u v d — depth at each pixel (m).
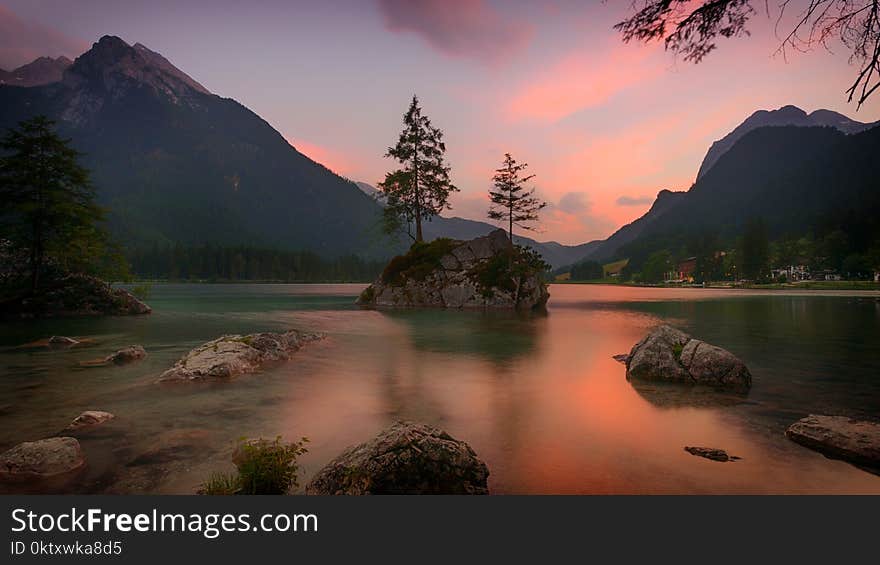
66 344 23.56
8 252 42.22
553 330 31.56
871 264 156.50
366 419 10.86
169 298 81.25
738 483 7.31
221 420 10.73
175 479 7.45
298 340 23.48
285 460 7.18
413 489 6.62
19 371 16.64
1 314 37.53
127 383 14.69
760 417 11.08
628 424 10.48
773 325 35.00
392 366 17.95
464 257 59.62
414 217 69.94
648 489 7.08
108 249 45.41
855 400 12.77
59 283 42.03
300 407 11.91
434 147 68.62
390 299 60.72
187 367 15.79
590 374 16.45
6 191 38.22
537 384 14.78
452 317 42.44
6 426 10.30
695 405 12.20
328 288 149.25
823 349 22.75
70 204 39.81
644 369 15.71
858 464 8.09
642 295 106.19
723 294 110.69
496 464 8.06
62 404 12.13
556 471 7.76
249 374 16.25
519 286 56.12
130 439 9.37
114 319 38.31
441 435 7.56
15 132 38.22
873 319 40.50
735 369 14.55
